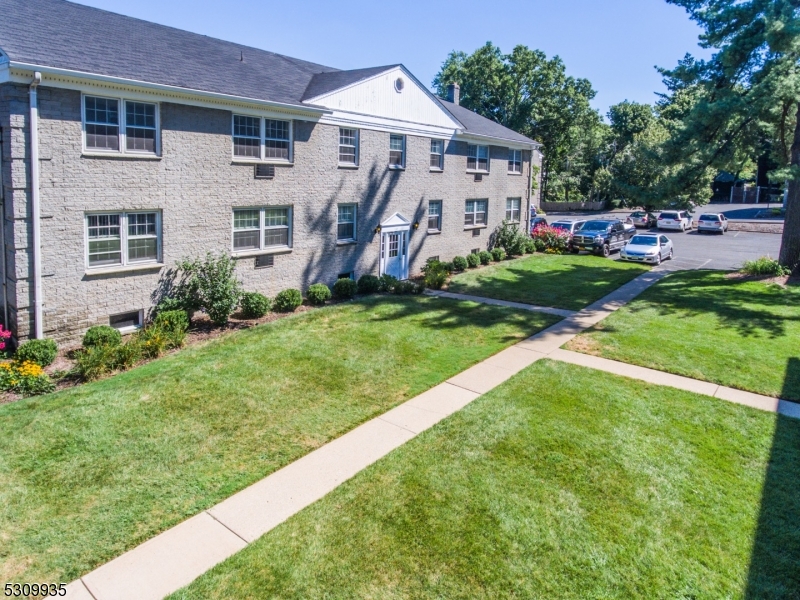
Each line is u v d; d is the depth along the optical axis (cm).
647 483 775
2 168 1234
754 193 6988
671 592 576
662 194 2194
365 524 679
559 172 6219
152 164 1425
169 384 1110
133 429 920
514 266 2670
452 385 1147
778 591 577
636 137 5012
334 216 1988
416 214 2380
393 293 2059
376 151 2114
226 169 1606
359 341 1427
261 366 1227
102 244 1370
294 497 740
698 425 962
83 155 1290
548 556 625
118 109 1346
